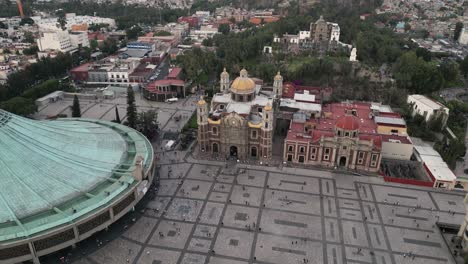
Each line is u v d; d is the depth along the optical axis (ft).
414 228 366.22
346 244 344.08
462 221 373.61
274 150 514.68
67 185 353.31
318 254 331.36
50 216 316.40
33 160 362.74
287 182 439.22
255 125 474.49
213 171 460.55
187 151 508.94
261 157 490.49
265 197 410.72
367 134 462.19
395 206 399.03
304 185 433.89
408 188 431.43
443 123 577.02
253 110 518.37
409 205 400.88
